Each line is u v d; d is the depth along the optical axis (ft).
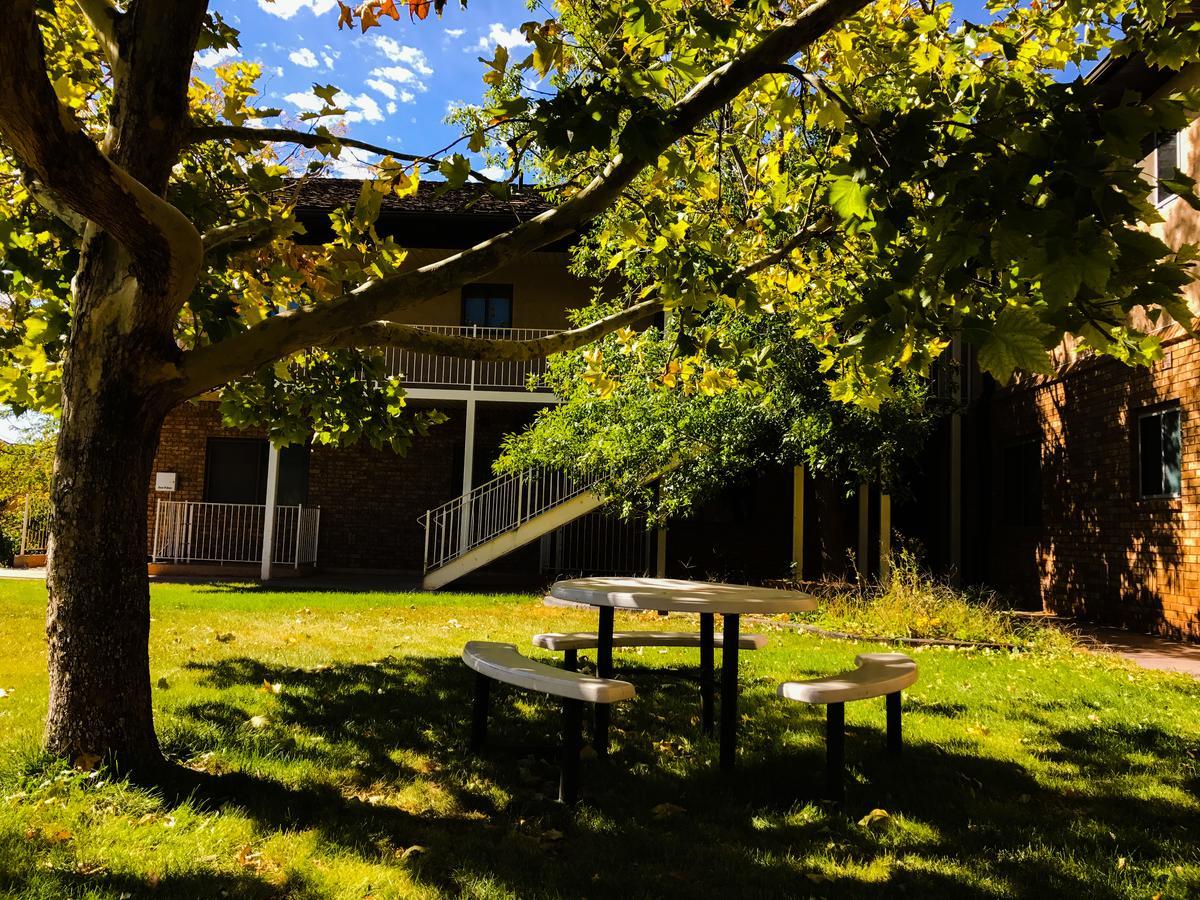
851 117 8.58
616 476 37.91
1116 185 6.72
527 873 9.07
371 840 9.86
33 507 73.00
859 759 13.67
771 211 16.74
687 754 14.02
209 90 17.08
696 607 12.52
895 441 33.76
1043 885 9.07
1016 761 13.74
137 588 11.83
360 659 20.99
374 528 52.90
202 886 8.44
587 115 9.02
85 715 11.43
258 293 16.93
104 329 11.41
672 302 14.93
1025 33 14.96
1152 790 12.37
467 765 12.91
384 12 11.35
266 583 44.16
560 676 11.53
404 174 11.91
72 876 8.50
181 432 52.95
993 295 8.87
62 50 14.87
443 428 53.36
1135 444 31.81
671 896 8.62
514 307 53.01
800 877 9.17
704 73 12.22
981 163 7.52
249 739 13.50
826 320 17.51
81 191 9.14
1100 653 25.00
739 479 45.03
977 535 46.03
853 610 29.89
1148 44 11.67
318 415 19.13
